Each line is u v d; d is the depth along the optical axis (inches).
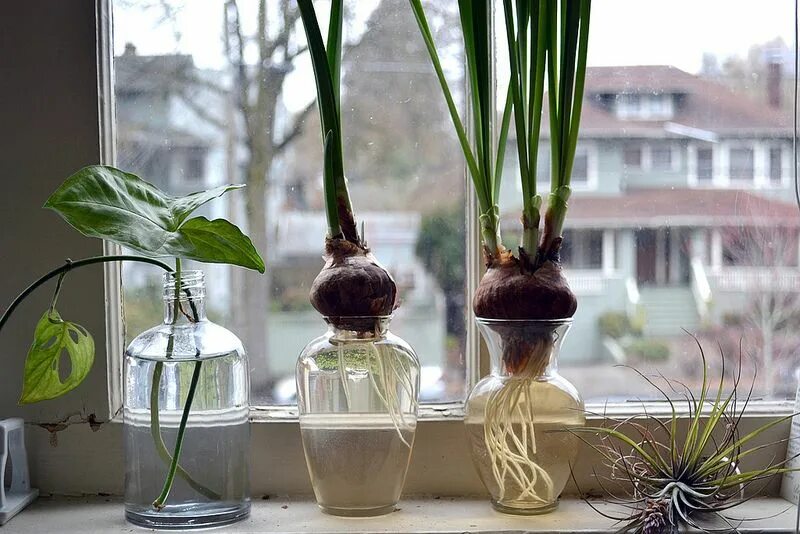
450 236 35.9
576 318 36.3
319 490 30.9
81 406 33.4
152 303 35.2
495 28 34.7
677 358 36.1
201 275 30.7
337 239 30.0
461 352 35.9
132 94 35.2
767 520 30.4
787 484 33.3
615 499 33.2
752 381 36.1
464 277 35.9
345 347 30.2
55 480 33.5
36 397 30.4
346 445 30.2
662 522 27.1
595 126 36.0
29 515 31.3
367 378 30.2
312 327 35.9
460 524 30.2
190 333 30.3
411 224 35.9
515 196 35.8
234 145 35.7
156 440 29.8
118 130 35.1
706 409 34.6
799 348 36.1
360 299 29.3
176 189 35.5
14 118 32.8
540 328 29.9
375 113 35.8
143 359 29.9
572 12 29.4
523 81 31.0
